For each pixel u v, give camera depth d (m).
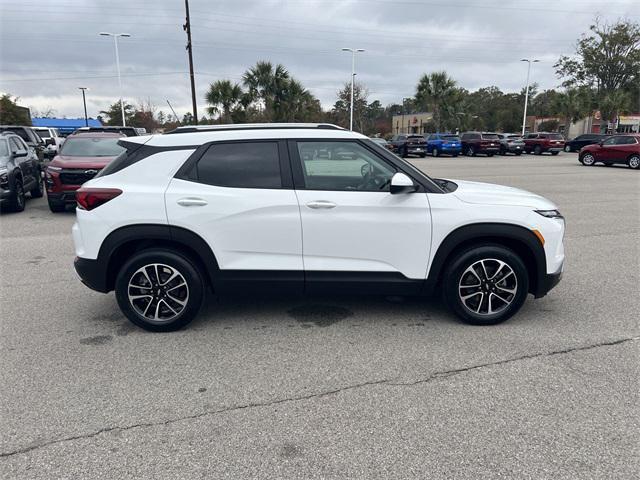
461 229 4.20
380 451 2.72
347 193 4.18
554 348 3.98
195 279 4.27
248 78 32.50
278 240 4.19
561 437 2.82
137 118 54.66
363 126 50.06
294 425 2.96
